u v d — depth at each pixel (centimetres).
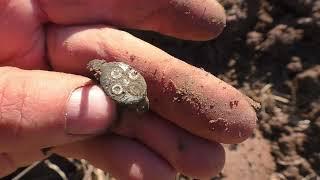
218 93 8
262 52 10
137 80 8
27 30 9
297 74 10
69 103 7
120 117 8
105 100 7
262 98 10
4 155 8
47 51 9
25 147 8
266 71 10
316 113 10
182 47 11
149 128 8
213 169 8
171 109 8
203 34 9
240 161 10
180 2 9
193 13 9
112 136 8
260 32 10
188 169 8
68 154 9
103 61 8
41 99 7
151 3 9
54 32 9
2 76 8
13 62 9
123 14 9
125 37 8
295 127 10
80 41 8
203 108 8
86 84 8
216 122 8
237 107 8
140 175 8
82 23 9
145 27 9
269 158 10
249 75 10
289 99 10
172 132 8
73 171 10
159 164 8
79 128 7
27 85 7
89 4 9
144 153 8
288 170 10
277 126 10
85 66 8
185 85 8
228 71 10
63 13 9
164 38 11
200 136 8
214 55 11
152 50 8
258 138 10
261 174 10
